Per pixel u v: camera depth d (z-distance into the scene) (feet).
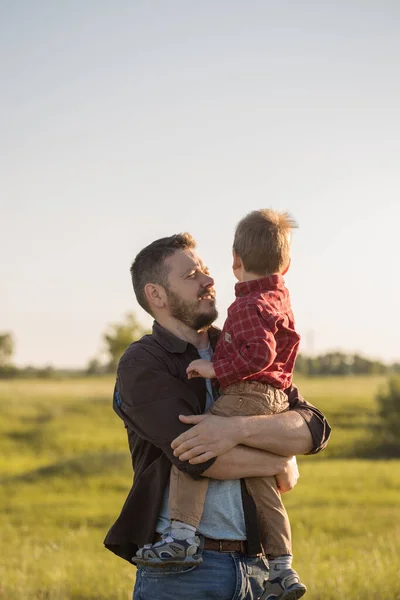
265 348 11.85
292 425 12.17
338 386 287.28
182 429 11.70
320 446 12.55
